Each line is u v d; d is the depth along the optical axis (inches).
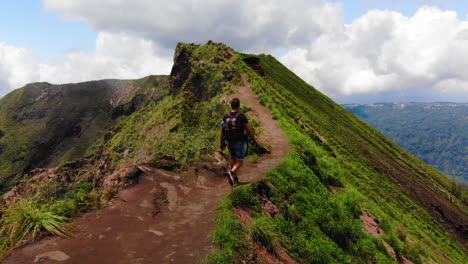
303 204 433.4
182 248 230.8
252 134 331.6
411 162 4357.8
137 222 263.7
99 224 250.8
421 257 677.9
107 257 207.9
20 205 235.6
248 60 2965.1
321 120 3125.0
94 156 4879.4
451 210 3093.0
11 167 7500.0
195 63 2859.3
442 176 4517.7
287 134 837.8
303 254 325.4
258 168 510.0
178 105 2906.0
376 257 445.7
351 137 3558.1
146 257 213.9
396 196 2265.0
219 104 1253.1
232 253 230.7
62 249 209.3
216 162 470.6
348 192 671.8
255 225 283.4
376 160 3221.0
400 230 743.7
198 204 324.8
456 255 1694.1
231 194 339.6
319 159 758.5
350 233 452.4
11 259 192.7
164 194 330.3
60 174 4402.1
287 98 2933.1
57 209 253.1
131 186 325.4
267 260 258.4
